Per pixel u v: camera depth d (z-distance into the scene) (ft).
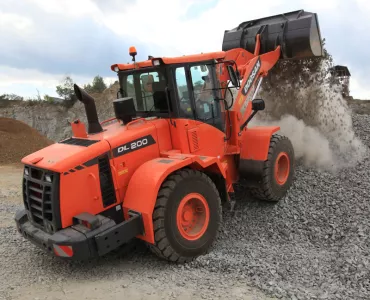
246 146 19.43
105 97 92.32
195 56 16.58
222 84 18.53
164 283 12.96
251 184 19.36
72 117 95.55
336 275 12.76
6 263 15.35
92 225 12.94
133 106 16.05
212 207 15.55
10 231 19.25
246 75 19.93
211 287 12.42
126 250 16.22
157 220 13.69
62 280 13.73
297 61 24.40
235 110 18.84
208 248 15.47
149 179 13.84
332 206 18.45
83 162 13.57
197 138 16.81
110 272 14.26
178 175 14.48
